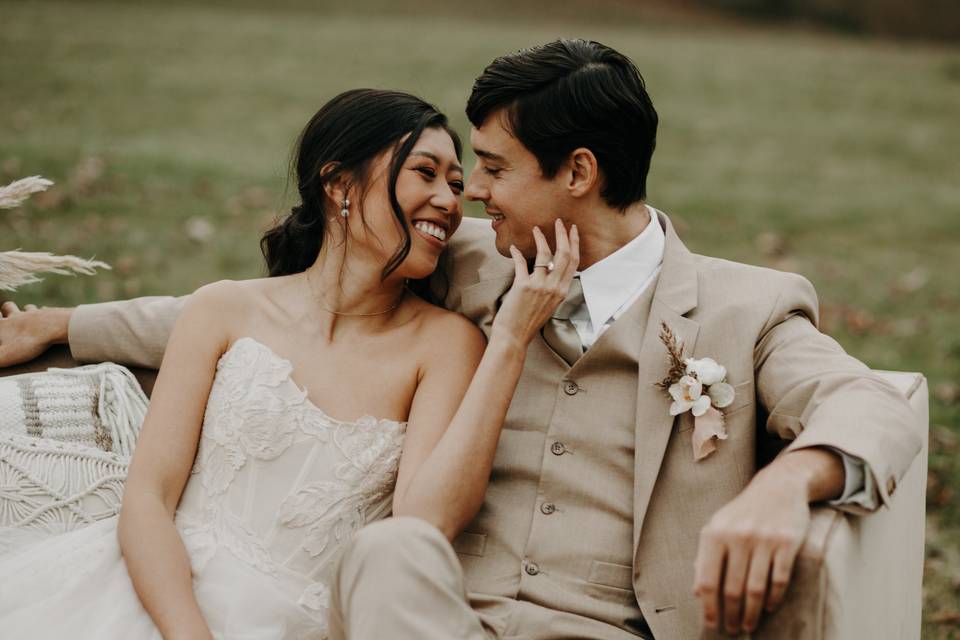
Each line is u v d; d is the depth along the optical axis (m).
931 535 3.89
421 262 2.45
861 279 7.47
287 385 2.41
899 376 2.46
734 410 2.22
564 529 2.27
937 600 3.45
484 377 2.26
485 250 2.64
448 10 23.42
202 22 17.47
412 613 1.81
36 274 5.85
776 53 18.91
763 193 9.98
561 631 2.16
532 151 2.33
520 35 18.72
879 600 2.03
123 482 2.46
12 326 2.76
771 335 2.27
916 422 1.99
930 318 6.63
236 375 2.42
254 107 11.68
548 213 2.38
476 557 2.32
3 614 2.17
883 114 14.39
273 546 2.31
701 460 2.21
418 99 2.53
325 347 2.49
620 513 2.25
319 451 2.36
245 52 14.91
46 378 2.59
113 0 19.02
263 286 2.60
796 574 1.73
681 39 20.92
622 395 2.32
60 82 12.03
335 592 1.91
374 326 2.53
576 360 2.40
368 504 2.37
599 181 2.37
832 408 1.96
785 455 1.89
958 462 4.44
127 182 8.18
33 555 2.26
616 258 2.41
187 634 2.11
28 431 2.48
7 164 8.26
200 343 2.49
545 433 2.36
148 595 2.17
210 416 2.42
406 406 2.46
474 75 14.09
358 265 2.50
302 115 11.42
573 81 2.31
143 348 2.68
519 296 2.30
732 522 1.73
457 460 2.18
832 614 1.73
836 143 12.63
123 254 6.53
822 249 8.26
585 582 2.23
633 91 2.36
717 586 1.73
